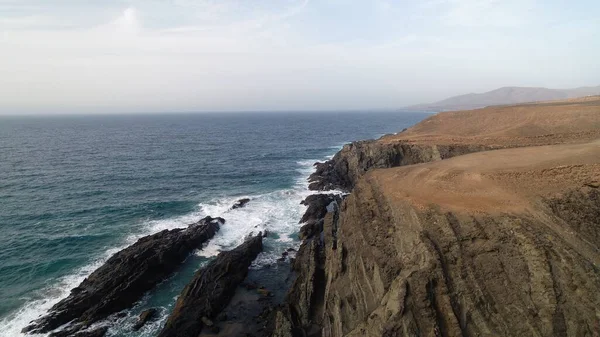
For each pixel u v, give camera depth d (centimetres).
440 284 1672
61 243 3844
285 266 3525
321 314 2591
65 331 2558
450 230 1869
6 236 3969
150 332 2611
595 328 1418
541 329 1484
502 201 2048
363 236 2336
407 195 2330
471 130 5516
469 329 1584
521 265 1653
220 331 2597
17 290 2998
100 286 2939
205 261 3612
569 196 1912
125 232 4166
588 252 1650
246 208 5091
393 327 1583
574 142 3466
